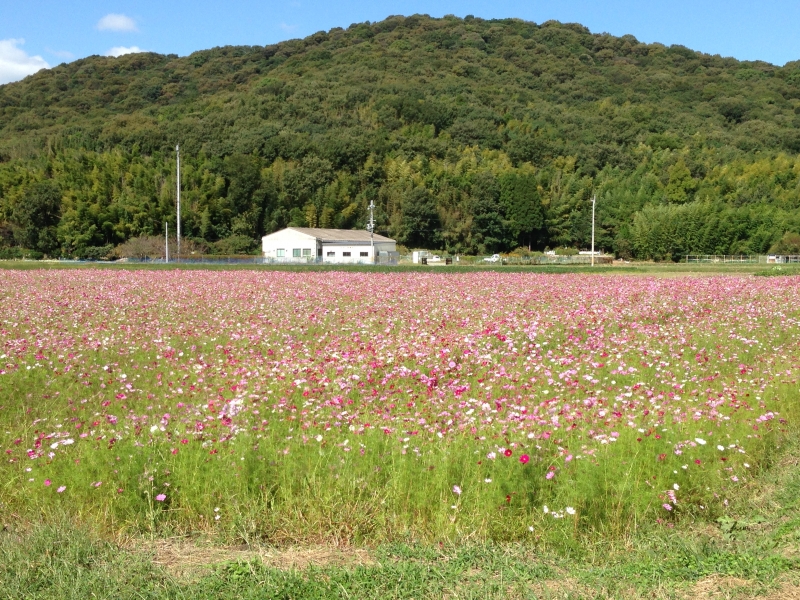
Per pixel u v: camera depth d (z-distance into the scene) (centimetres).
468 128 10075
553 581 514
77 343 1342
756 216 7719
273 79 12388
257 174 7794
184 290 2484
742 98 12975
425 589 490
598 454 669
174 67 15725
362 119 10119
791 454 775
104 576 504
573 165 9456
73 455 687
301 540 588
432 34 16138
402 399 936
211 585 491
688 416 811
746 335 1507
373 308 1914
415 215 8000
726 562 523
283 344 1388
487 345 1288
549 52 15888
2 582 495
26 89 13875
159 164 7875
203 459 662
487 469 653
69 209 6675
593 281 3144
